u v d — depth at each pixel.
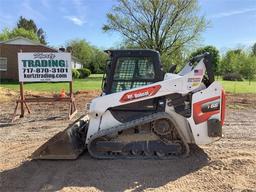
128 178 6.21
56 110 14.55
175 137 7.05
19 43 40.12
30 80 12.91
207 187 5.84
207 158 7.19
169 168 6.65
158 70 7.18
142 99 7.03
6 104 16.59
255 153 7.62
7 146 8.63
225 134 9.66
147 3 45.91
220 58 51.78
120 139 7.09
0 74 39.94
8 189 5.84
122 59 7.27
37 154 7.10
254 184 5.93
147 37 47.12
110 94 7.09
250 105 15.95
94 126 7.16
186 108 6.99
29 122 12.03
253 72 49.12
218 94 6.98
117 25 47.25
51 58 12.84
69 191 5.71
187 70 7.70
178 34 46.69
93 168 6.67
